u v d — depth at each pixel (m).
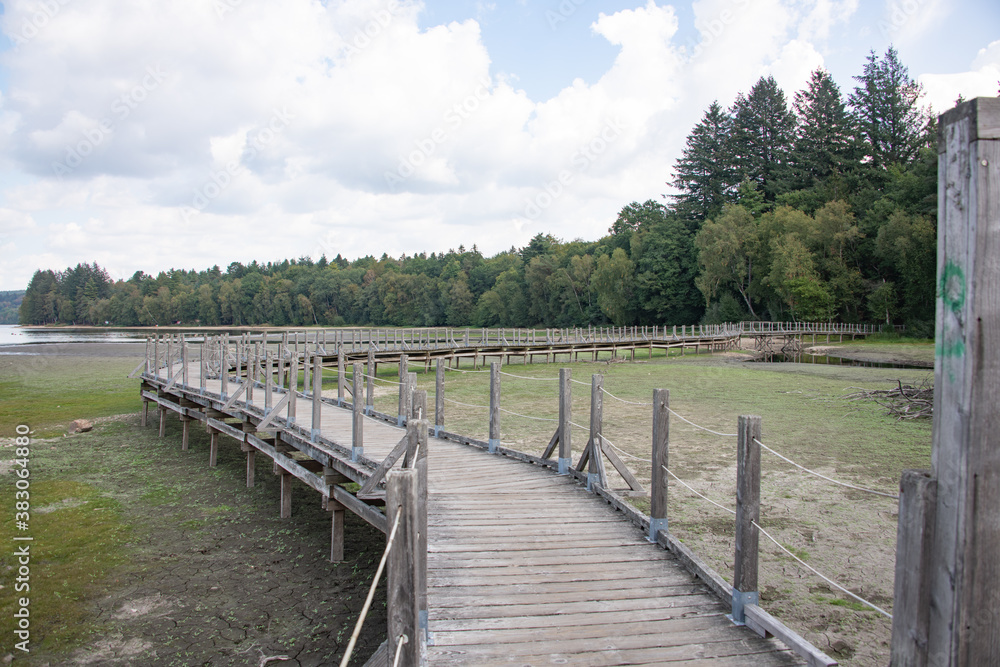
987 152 2.09
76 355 46.06
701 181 66.00
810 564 6.58
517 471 7.87
